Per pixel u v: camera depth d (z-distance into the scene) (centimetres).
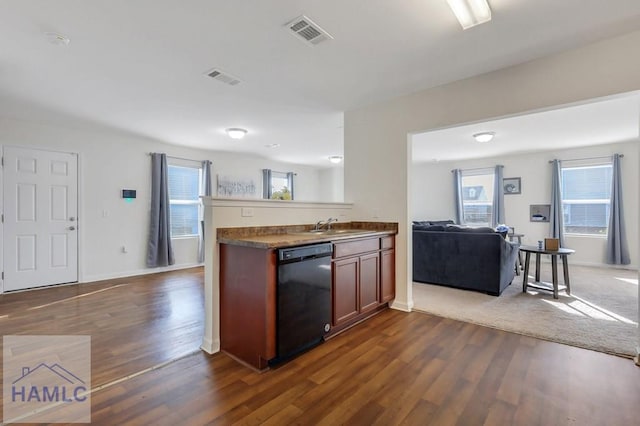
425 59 253
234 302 234
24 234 417
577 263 614
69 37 217
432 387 192
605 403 175
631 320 302
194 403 176
